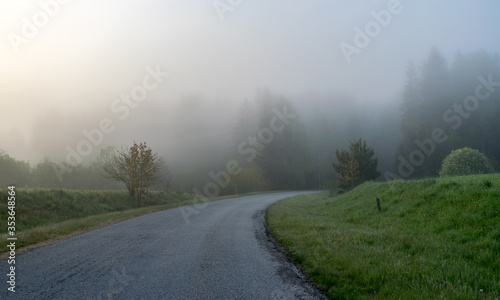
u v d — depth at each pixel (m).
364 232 10.05
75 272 6.27
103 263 7.00
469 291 4.66
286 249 8.60
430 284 5.13
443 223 9.34
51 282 5.64
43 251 8.30
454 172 20.83
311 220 14.12
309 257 7.22
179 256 7.70
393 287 5.10
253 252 8.17
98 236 10.70
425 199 12.13
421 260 6.53
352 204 18.88
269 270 6.46
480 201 9.39
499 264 6.01
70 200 20.11
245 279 5.84
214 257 7.60
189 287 5.38
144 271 6.36
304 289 5.31
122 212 18.58
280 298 4.89
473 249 7.06
